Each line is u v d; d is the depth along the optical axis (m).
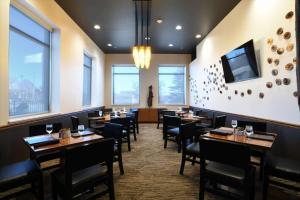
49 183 2.70
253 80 3.56
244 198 1.82
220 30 4.96
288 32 2.71
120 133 3.02
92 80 7.12
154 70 8.68
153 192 2.48
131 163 3.53
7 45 2.61
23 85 3.38
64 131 2.50
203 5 4.09
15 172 1.90
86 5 4.06
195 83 7.40
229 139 2.36
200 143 2.07
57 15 4.02
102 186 2.62
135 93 8.84
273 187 2.60
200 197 2.16
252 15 3.55
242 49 3.70
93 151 1.84
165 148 4.50
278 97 2.93
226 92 4.64
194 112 5.88
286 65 2.76
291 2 2.66
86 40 5.93
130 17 4.67
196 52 7.37
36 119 3.32
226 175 1.93
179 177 2.93
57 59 4.20
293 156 2.62
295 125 2.61
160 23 5.04
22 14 3.30
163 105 8.77
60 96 4.24
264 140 2.31
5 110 2.61
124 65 8.71
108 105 8.59
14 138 2.75
